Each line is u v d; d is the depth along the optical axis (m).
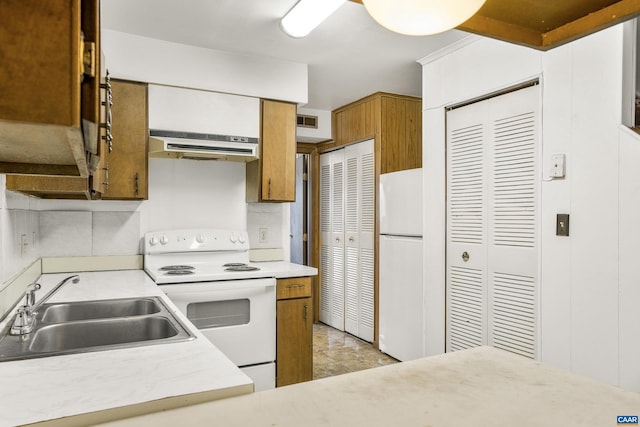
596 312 2.00
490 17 0.80
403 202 3.41
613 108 1.94
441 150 2.97
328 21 2.50
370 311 4.06
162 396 0.86
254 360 2.76
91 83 0.52
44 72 0.48
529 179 2.37
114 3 2.32
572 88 2.12
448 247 2.94
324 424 0.71
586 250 2.05
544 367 0.98
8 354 1.15
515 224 2.45
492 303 2.59
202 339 1.30
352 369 3.38
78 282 2.43
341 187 4.59
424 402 0.79
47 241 2.78
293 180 3.23
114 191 2.71
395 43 2.81
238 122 3.04
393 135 3.94
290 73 3.19
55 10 0.48
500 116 2.56
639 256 1.84
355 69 3.32
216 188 3.29
